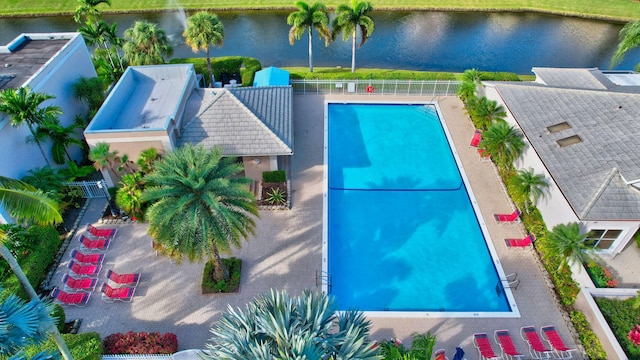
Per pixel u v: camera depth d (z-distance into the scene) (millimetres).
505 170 31672
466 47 53969
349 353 14719
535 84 34125
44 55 34312
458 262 26516
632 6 61688
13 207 14758
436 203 30438
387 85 41281
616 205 23562
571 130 28234
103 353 20328
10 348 12875
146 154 27922
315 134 36375
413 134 37062
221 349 15234
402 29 58062
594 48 53969
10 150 26609
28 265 23922
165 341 20781
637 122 26797
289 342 14453
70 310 23125
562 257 23266
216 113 30234
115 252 26328
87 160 33781
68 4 62906
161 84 35812
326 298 16750
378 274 25859
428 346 17250
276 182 30953
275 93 34000
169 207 19547
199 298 23891
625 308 22453
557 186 25453
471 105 35656
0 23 60031
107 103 30516
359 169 33312
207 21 38219
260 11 63219
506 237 27422
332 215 29500
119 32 57719
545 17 61750
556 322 22797
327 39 43000
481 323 22797
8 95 25328
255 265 25641
